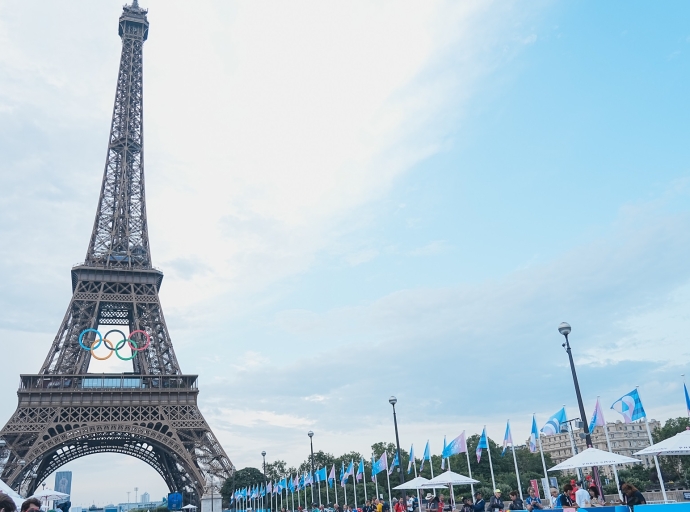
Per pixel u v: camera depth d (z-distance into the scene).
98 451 171.75
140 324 149.75
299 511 111.31
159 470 179.50
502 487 156.50
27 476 132.88
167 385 141.38
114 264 157.62
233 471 132.88
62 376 135.25
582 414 47.16
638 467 181.62
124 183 170.50
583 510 31.02
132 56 191.38
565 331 49.19
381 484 199.38
